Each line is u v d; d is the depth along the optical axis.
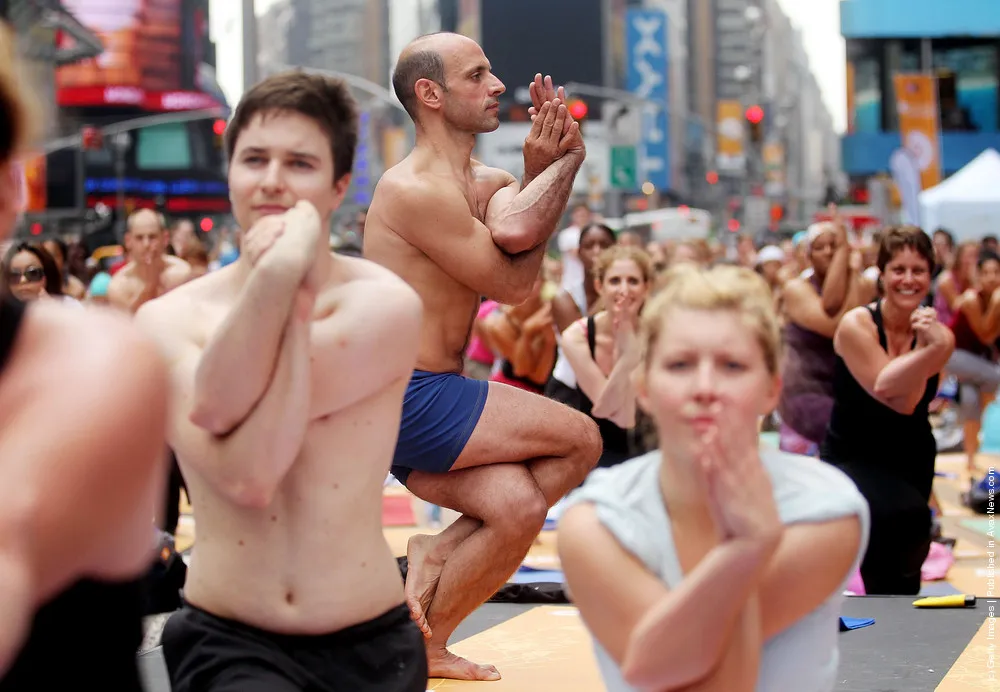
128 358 1.60
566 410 4.62
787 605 2.52
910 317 6.16
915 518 6.12
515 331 9.10
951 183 24.25
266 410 2.66
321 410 2.88
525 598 6.11
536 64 120.31
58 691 1.82
